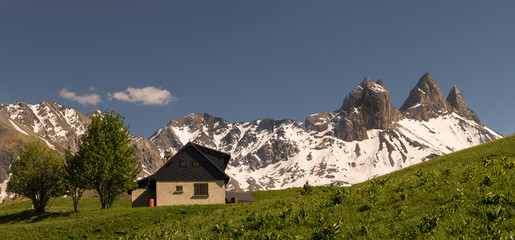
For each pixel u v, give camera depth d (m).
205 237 17.72
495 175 16.39
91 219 39.28
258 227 17.17
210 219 26.00
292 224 16.22
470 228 10.75
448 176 19.16
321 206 18.50
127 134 52.78
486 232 10.20
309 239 13.61
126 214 40.72
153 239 20.45
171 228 25.47
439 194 15.66
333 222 14.98
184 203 54.88
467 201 13.75
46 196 50.28
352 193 20.34
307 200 23.66
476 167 20.03
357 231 13.16
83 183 49.53
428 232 11.16
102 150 50.31
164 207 43.72
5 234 35.84
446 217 12.37
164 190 54.97
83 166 48.56
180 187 55.28
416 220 12.91
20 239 35.03
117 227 37.81
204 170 56.34
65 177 49.94
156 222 39.25
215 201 55.47
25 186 48.09
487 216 10.97
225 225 18.69
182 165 56.16
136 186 52.88
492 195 13.21
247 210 26.22
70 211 51.03
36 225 38.06
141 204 57.28
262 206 26.59
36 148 50.38
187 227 23.91
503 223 10.66
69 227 37.53
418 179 20.09
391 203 16.72
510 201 12.20
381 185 22.08
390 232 12.39
